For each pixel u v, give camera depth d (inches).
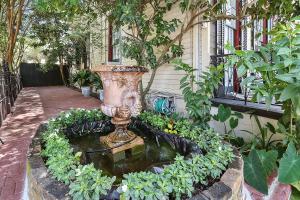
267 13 155.6
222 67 123.3
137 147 106.3
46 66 494.3
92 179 63.6
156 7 177.9
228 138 130.4
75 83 502.6
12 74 334.6
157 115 135.9
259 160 90.1
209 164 73.6
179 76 202.2
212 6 160.9
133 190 59.4
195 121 127.3
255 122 137.4
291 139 97.7
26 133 172.4
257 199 87.5
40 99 356.5
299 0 142.5
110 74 95.5
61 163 71.1
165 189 60.4
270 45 87.7
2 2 279.6
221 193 61.9
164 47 191.0
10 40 309.4
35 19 390.6
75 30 387.9
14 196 90.6
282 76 73.4
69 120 126.8
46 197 59.1
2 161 122.0
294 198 97.8
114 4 164.7
